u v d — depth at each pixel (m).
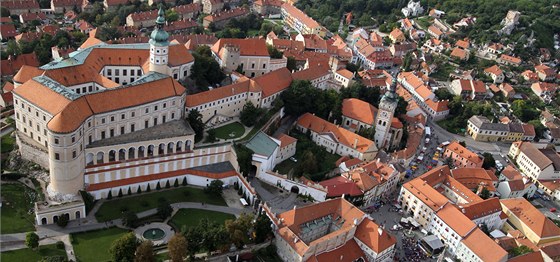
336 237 191.75
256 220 194.12
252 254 190.62
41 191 194.25
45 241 177.75
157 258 179.75
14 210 186.12
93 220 192.12
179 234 174.75
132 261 168.50
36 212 181.25
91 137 199.38
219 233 180.75
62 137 180.25
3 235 176.00
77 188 195.12
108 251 178.25
